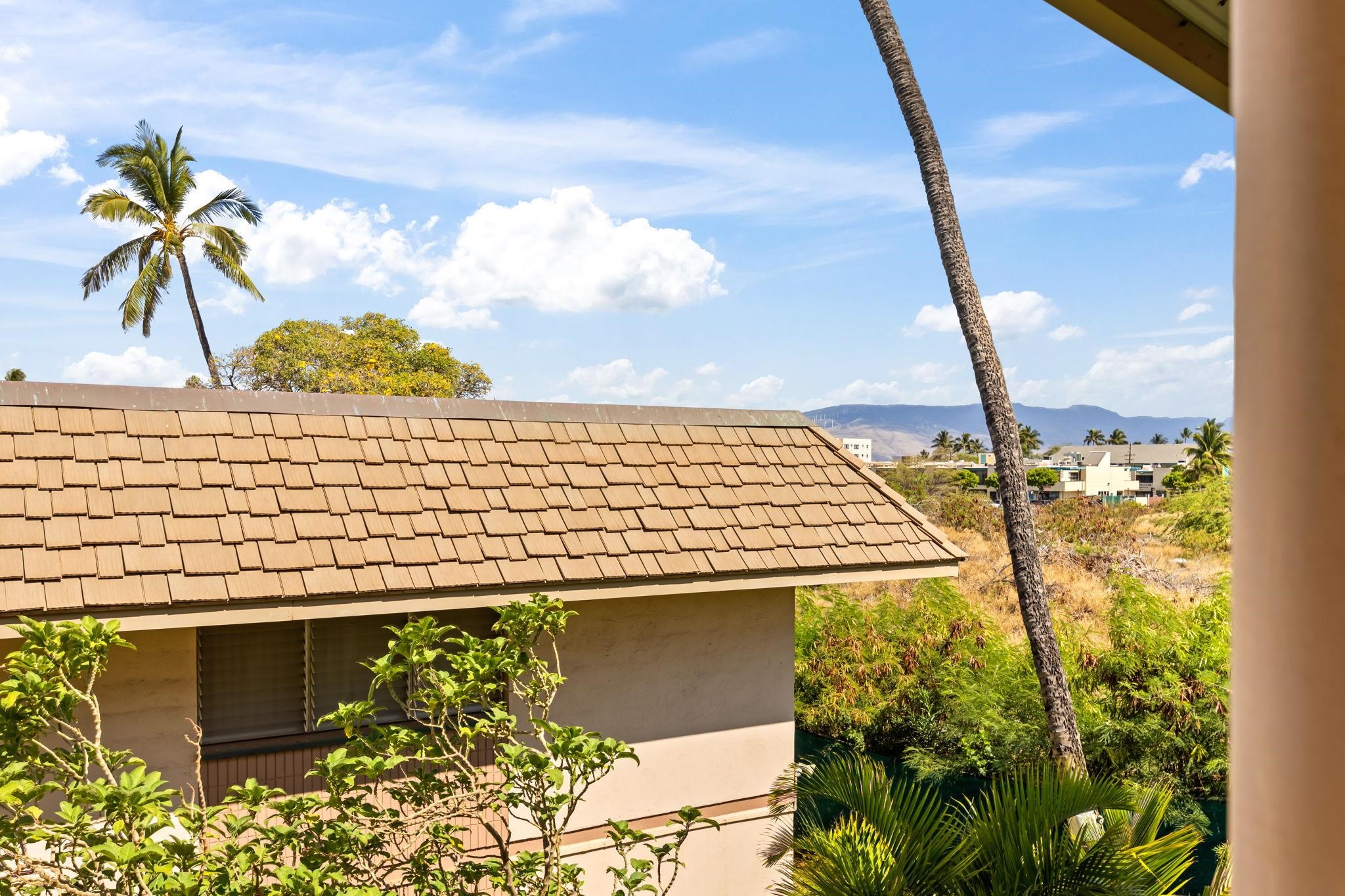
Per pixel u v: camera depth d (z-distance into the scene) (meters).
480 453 8.28
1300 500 0.31
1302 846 0.31
